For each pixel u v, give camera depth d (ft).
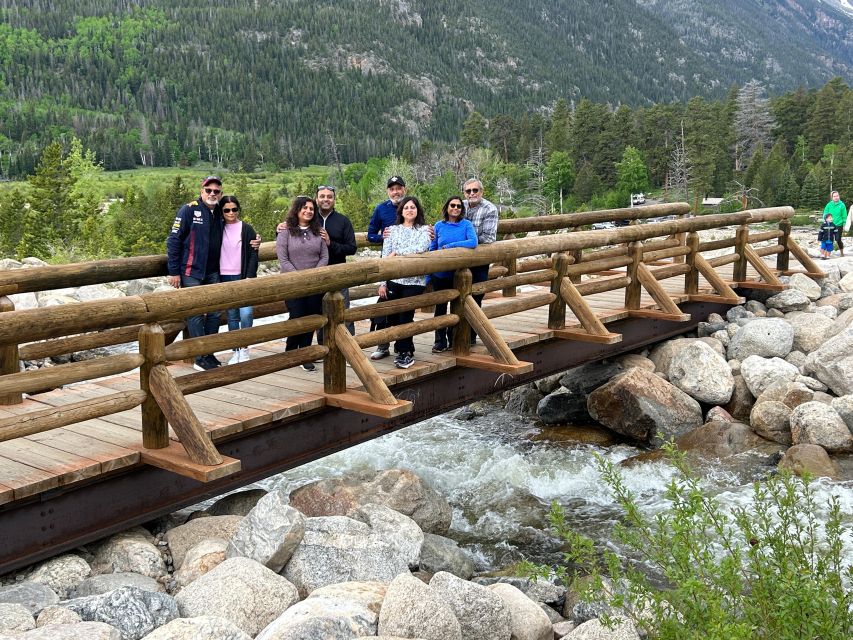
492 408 35.70
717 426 28.43
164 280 58.65
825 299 40.73
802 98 394.73
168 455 15.70
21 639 11.21
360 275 19.31
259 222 185.37
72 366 14.70
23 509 14.61
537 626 14.94
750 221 39.83
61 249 120.37
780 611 11.13
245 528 15.94
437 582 14.40
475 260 22.49
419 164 297.94
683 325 35.68
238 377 17.30
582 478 26.58
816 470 24.85
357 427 20.83
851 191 280.92
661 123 394.52
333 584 14.73
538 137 456.86
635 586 13.32
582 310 26.32
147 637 11.78
